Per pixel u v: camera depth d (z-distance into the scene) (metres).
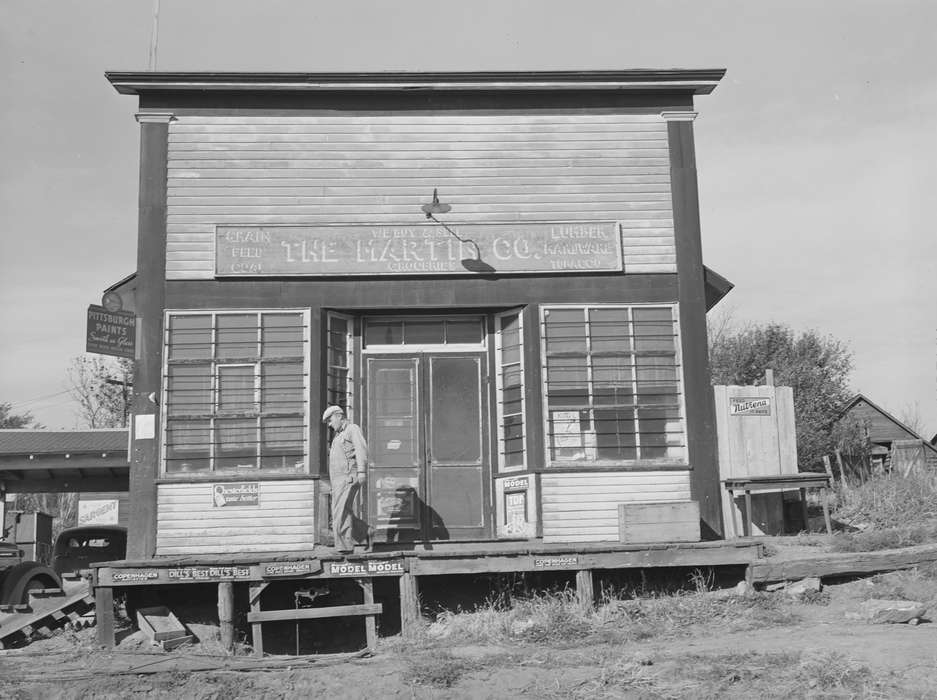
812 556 12.64
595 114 14.68
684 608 12.13
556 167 14.53
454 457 14.37
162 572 12.09
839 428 37.12
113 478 22.23
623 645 11.20
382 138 14.47
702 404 14.06
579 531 13.72
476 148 14.52
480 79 14.41
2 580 14.10
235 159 14.29
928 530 13.80
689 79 14.57
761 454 14.50
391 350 14.57
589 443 13.98
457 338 14.70
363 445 12.62
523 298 14.22
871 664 9.70
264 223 14.18
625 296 14.29
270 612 12.02
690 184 14.59
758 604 12.11
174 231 14.08
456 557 12.33
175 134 14.30
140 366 13.74
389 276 14.16
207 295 13.97
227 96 14.39
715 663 10.02
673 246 14.46
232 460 13.71
